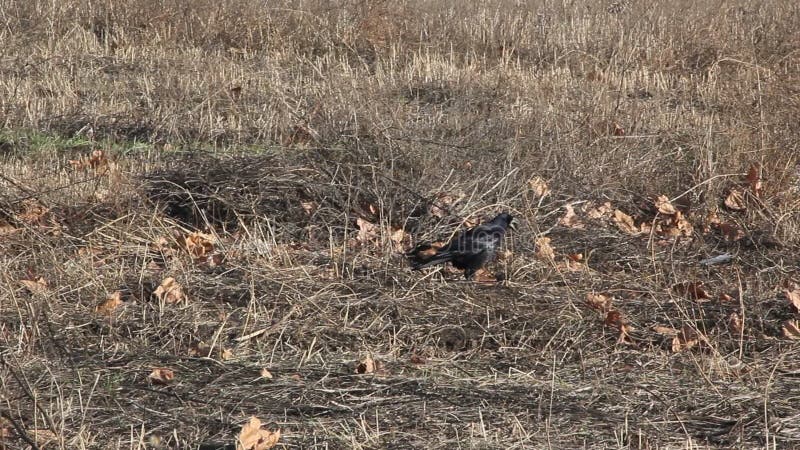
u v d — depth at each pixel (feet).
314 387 28.09
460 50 79.82
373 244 39.17
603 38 81.05
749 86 59.88
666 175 47.73
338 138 44.70
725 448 25.25
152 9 80.07
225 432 25.55
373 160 44.01
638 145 50.21
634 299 35.58
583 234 41.78
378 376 28.99
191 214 42.01
